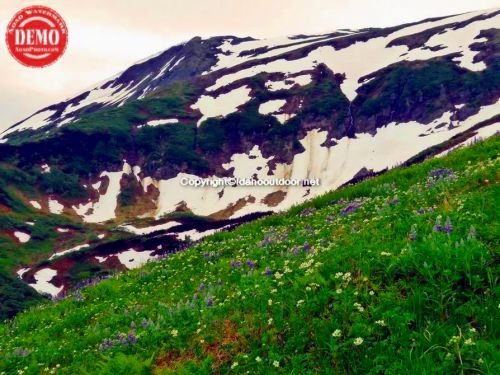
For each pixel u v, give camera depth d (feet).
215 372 24.73
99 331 41.65
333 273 27.32
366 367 20.52
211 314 30.45
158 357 28.86
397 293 23.75
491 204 30.48
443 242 25.90
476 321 21.15
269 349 24.07
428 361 19.22
